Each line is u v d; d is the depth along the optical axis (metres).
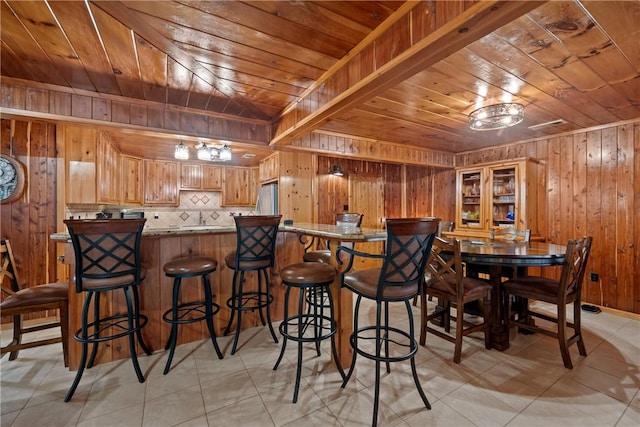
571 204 3.78
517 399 1.76
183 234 2.31
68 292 2.09
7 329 2.82
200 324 2.56
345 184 5.24
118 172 3.86
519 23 1.62
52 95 2.44
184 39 1.80
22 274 2.92
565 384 1.91
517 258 2.21
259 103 2.88
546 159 4.05
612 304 3.38
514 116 2.80
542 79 2.30
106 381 1.93
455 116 3.25
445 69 2.15
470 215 4.73
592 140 3.60
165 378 1.96
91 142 3.02
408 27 1.52
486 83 2.38
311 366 2.11
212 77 2.30
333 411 1.65
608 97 2.66
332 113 2.40
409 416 1.61
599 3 1.47
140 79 2.33
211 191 5.28
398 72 1.70
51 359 2.22
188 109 3.00
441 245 2.27
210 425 1.54
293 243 3.00
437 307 3.06
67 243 2.07
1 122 2.87
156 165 4.69
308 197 4.05
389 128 3.75
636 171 3.24
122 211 4.40
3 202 2.86
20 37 1.76
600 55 1.96
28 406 1.69
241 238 2.24
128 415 1.62
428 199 5.74
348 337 2.10
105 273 1.81
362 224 5.40
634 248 3.24
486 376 2.00
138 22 1.63
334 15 1.58
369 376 2.00
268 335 2.62
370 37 1.76
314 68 2.16
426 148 4.91
